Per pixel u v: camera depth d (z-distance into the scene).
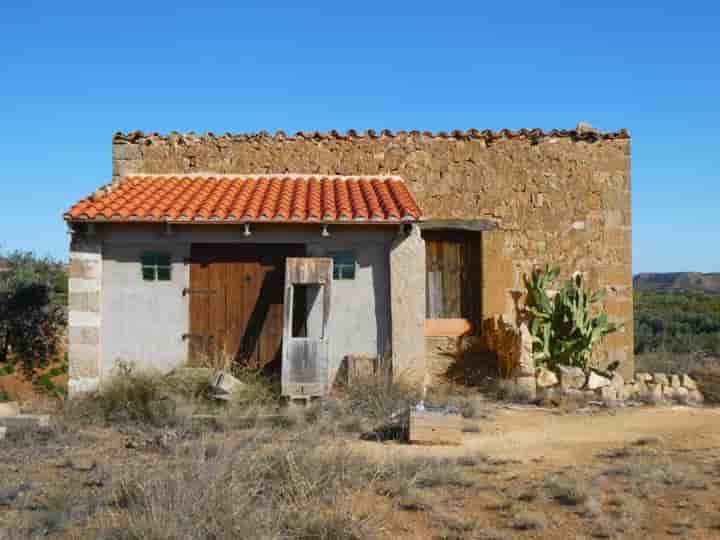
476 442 9.72
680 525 6.50
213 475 6.80
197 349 12.62
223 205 12.91
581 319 14.44
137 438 9.73
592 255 15.52
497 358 14.45
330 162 15.51
